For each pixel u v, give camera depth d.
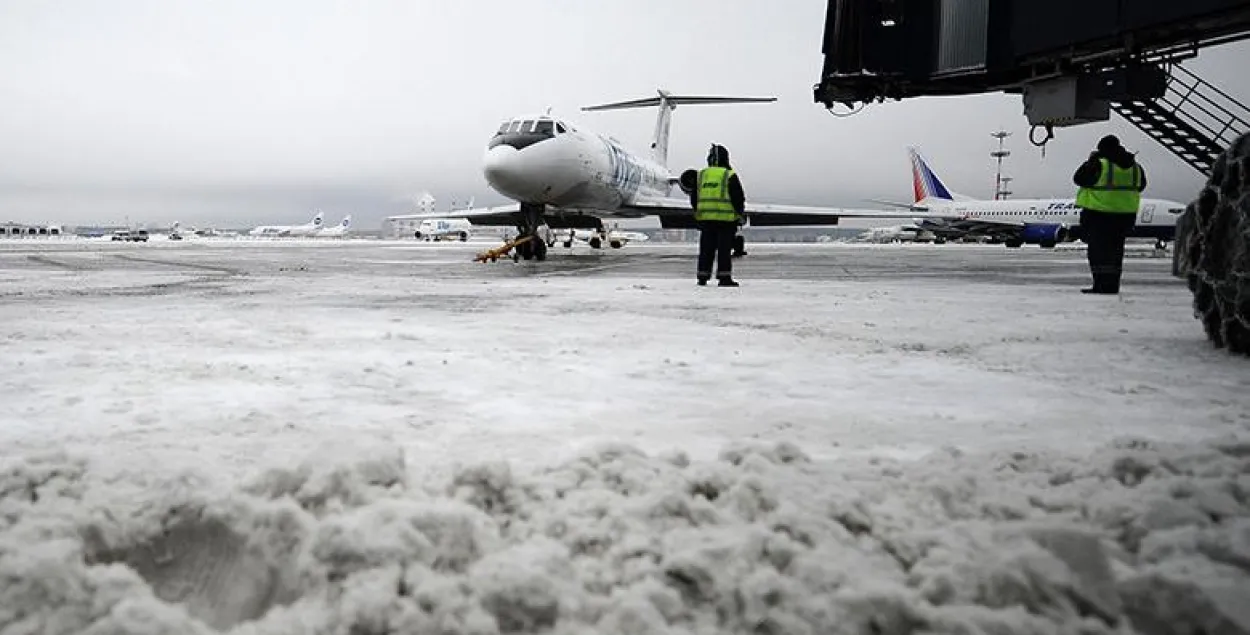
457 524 1.65
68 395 3.66
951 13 17.22
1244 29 13.70
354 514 1.68
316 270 17.17
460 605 1.42
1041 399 3.72
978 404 3.60
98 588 1.49
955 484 2.07
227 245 53.31
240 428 3.01
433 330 6.35
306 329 6.35
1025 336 6.08
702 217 11.74
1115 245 10.62
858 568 1.58
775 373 4.41
